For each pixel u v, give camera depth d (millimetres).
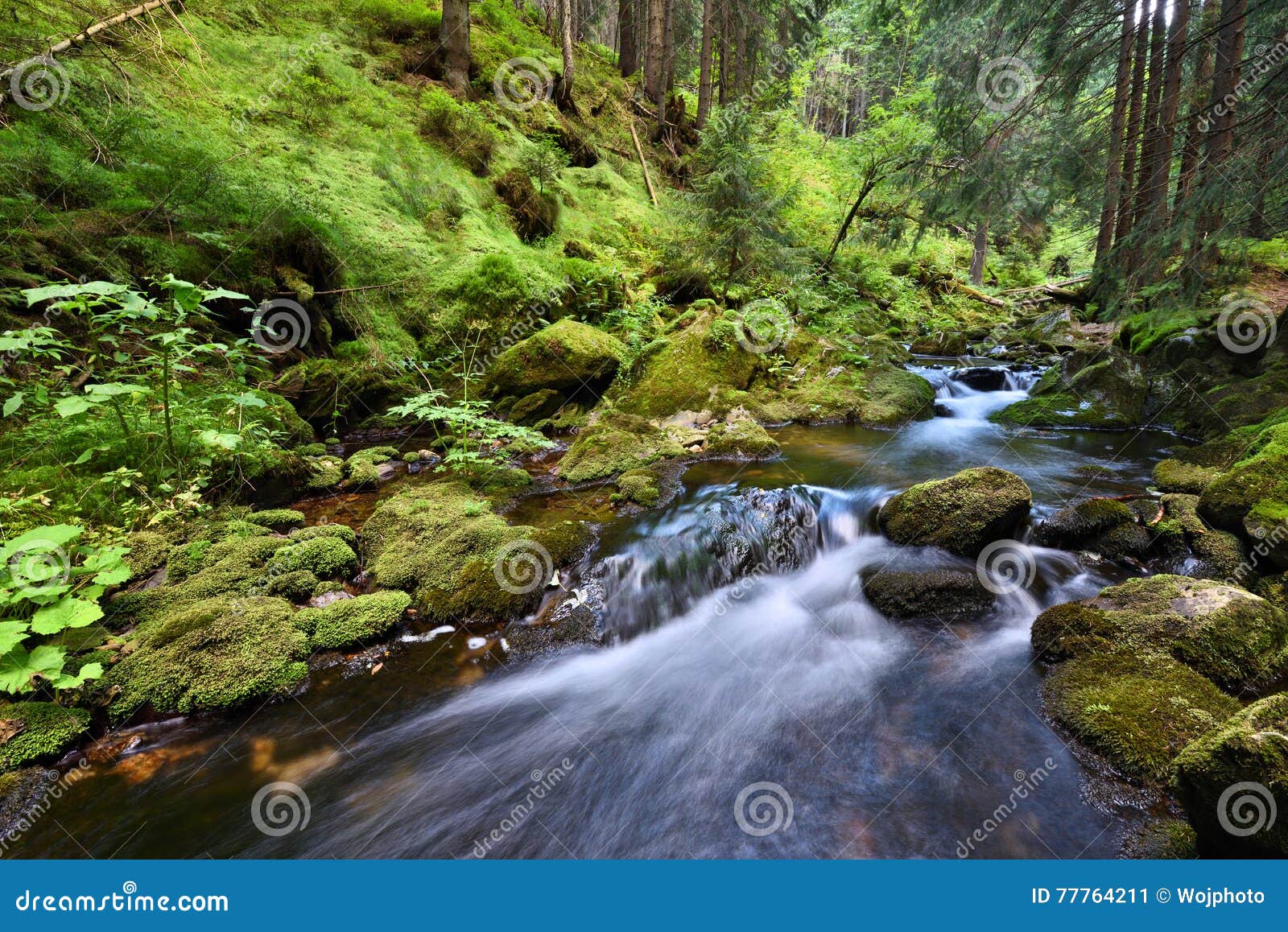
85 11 6391
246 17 8711
